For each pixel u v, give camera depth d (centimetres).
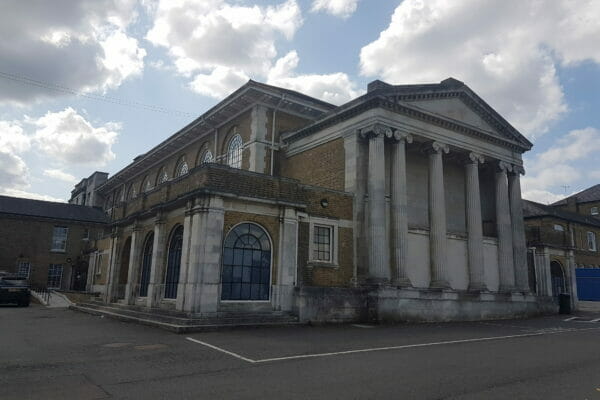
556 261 3131
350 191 2044
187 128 3050
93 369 848
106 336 1286
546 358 1008
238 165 2641
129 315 1775
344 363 911
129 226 2231
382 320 1781
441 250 2162
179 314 1507
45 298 2925
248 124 2564
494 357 1007
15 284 2655
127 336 1285
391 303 1828
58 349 1070
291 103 2505
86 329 1452
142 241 2058
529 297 2500
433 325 1792
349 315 1761
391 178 2091
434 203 2206
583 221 4300
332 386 724
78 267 4059
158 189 1967
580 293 3944
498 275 2522
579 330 1667
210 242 1527
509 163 2608
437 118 2225
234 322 1484
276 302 1658
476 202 2380
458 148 2356
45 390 699
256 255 1666
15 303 2683
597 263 4347
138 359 945
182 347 1095
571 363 949
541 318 2355
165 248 1814
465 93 2386
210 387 718
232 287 1592
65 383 743
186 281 1541
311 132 2347
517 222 2598
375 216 1942
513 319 2267
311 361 930
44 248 3981
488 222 2677
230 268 1598
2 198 4081
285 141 2498
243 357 970
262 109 2492
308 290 1672
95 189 5278
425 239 2242
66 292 3058
